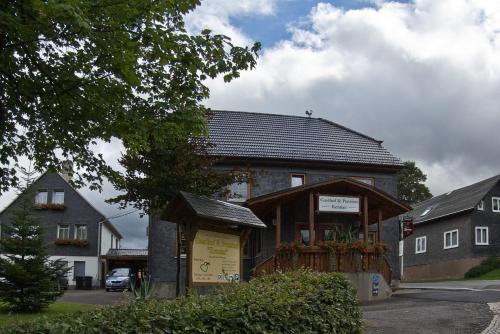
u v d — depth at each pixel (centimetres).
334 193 2120
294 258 1948
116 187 1405
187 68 1019
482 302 1562
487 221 4356
